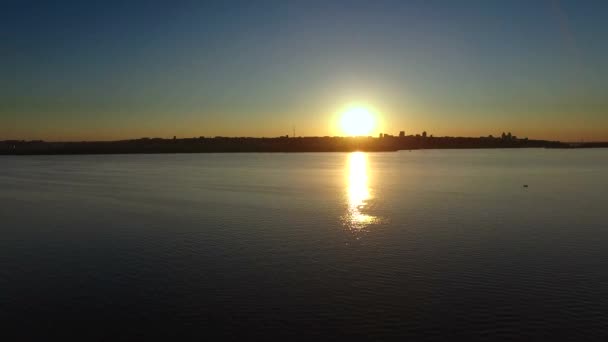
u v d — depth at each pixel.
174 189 69.75
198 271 26.75
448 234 36.28
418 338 18.55
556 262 28.27
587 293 23.00
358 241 33.97
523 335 18.73
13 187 73.75
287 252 30.91
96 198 59.38
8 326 19.73
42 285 24.52
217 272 26.58
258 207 50.88
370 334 18.92
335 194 63.16
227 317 20.53
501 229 38.16
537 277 25.38
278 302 22.11
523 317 20.31
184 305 21.80
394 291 23.44
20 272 26.72
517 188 70.62
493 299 22.33
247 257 29.70
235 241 34.09
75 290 23.77
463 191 66.75
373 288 23.89
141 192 65.88
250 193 64.31
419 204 53.06
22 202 56.09
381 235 36.03
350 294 23.08
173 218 43.91
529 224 40.28
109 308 21.50
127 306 21.73
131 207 51.22
